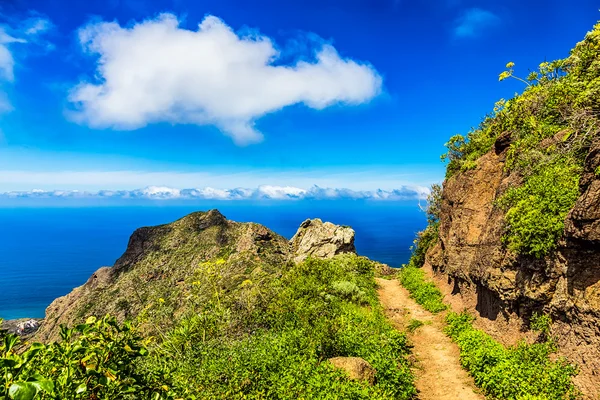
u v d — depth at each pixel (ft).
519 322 39.99
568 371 30.81
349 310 59.57
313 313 50.72
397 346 46.91
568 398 29.37
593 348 29.35
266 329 48.73
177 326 44.73
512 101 62.69
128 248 303.68
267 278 80.48
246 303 53.88
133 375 14.43
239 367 35.17
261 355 37.58
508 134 58.59
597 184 30.32
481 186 62.90
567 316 32.99
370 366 37.68
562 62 56.75
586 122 40.04
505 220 43.04
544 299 36.01
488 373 36.63
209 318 45.24
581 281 31.86
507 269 42.68
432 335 53.31
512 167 52.03
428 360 45.29
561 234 34.63
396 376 37.06
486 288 48.44
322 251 164.76
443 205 87.10
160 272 258.57
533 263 38.27
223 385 33.12
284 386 33.37
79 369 12.72
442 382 39.32
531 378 32.17
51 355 13.05
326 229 177.99
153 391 15.14
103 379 12.66
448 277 72.23
